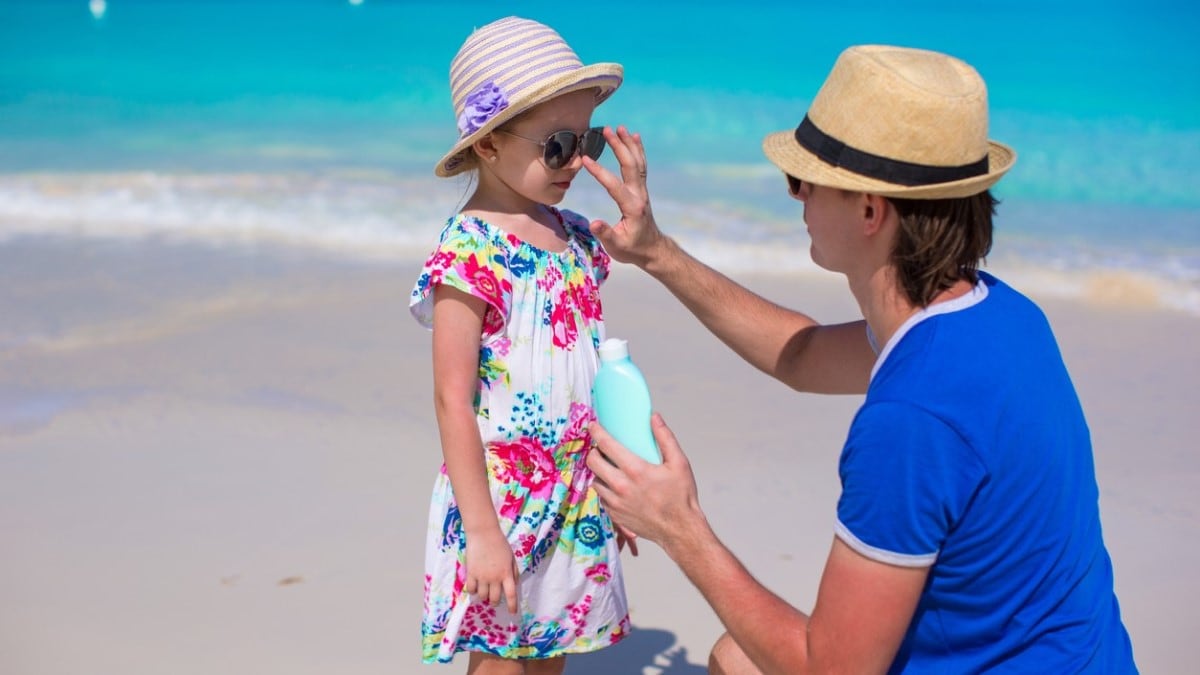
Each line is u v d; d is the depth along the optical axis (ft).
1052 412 6.84
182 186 33.24
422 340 20.90
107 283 24.07
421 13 70.28
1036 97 48.49
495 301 8.85
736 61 57.31
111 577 13.07
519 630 9.41
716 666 9.12
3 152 39.19
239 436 16.93
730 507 14.88
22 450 16.42
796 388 9.91
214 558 13.52
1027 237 28.07
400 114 47.67
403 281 24.35
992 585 6.77
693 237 27.61
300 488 15.30
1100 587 7.12
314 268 25.27
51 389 18.58
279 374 19.26
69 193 32.37
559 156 8.87
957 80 6.93
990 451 6.51
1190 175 35.17
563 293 9.30
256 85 54.34
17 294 23.27
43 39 65.82
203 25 68.80
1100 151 39.06
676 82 53.16
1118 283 24.23
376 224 29.07
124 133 43.55
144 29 68.08
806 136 7.34
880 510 6.52
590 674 11.67
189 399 18.25
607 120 45.32
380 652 11.71
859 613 6.67
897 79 6.82
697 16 66.85
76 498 14.98
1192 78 50.67
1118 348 20.57
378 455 16.34
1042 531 6.72
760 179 34.27
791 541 14.03
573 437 9.35
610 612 9.83
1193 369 19.52
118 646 11.72
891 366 6.92
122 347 20.42
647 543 14.34
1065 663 6.84
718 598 7.36
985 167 7.03
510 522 9.21
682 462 7.56
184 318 21.95
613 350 8.07
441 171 9.39
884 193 6.80
